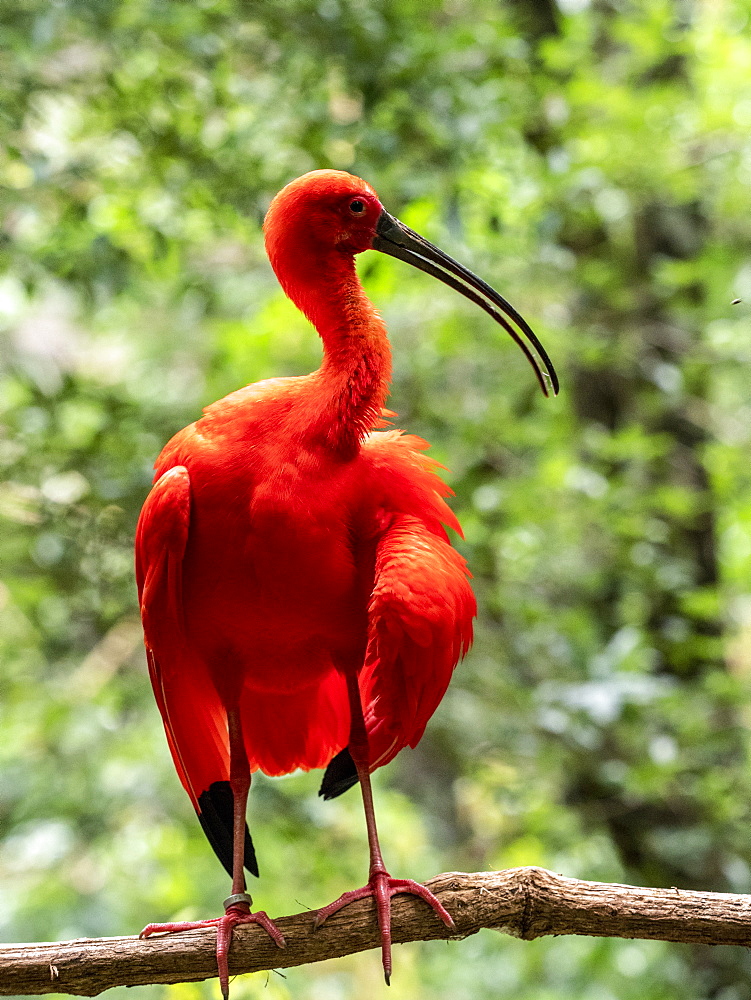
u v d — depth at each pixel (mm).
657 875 9125
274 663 4230
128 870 9859
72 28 7750
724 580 10383
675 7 9703
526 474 9359
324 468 3926
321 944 3850
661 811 9180
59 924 9422
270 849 8734
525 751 8766
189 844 9141
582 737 8023
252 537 3869
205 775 4488
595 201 9461
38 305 9430
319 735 4711
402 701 3895
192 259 9594
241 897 3955
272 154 8070
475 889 3938
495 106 8266
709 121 9141
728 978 9312
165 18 7508
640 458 9156
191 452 3998
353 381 4031
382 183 7738
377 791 10359
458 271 4500
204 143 8102
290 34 7770
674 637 9086
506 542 8773
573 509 9000
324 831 8844
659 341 10062
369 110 7730
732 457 9453
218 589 3973
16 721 9219
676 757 8289
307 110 7809
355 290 4254
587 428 10000
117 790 9234
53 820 9250
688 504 9055
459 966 10680
